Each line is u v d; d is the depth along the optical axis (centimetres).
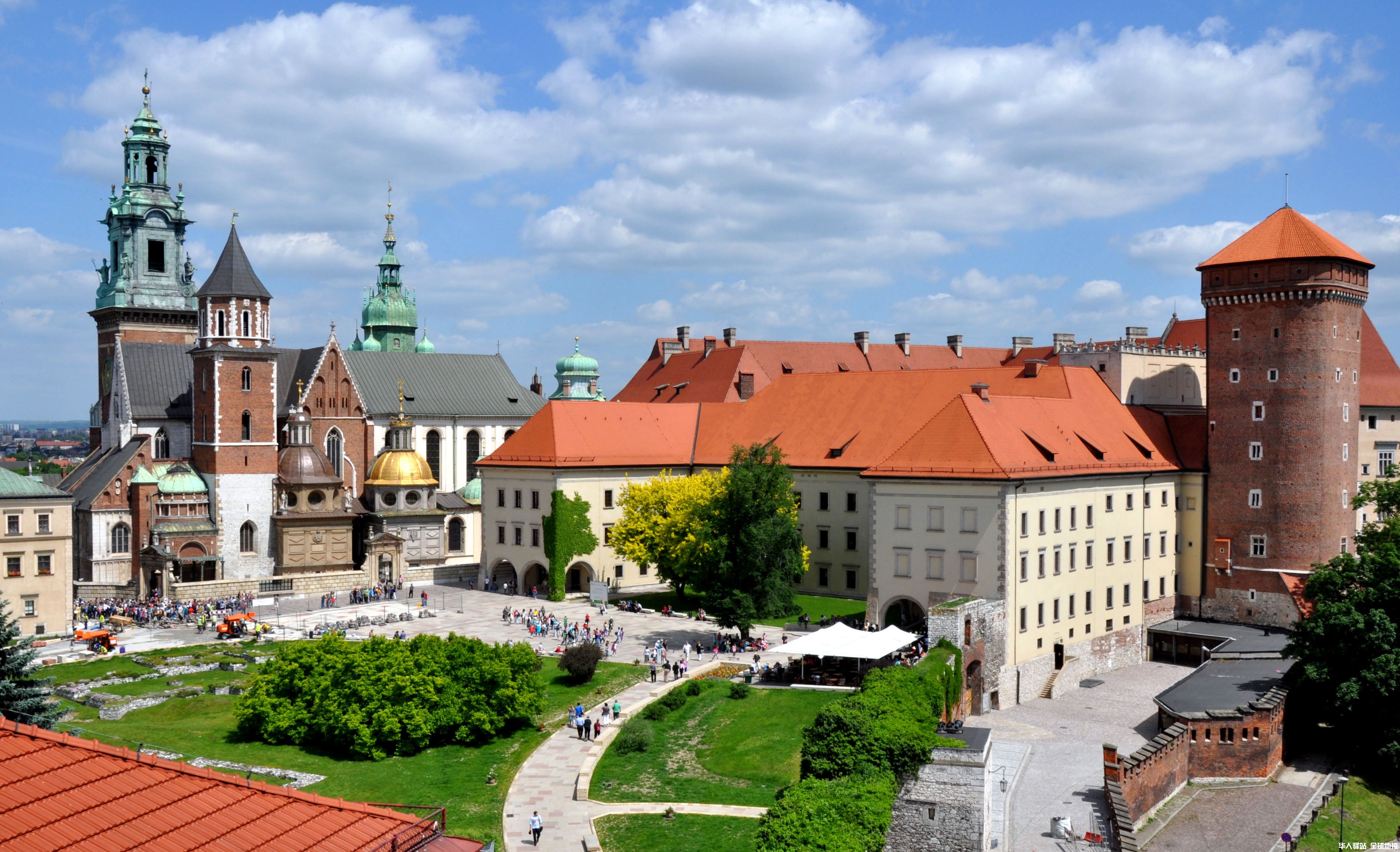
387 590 12412
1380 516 11612
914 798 5503
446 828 5506
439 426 15562
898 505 8788
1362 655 7500
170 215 15600
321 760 6744
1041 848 5716
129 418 13538
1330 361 9875
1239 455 10238
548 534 11869
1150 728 7700
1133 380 11181
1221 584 10338
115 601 12381
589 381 19700
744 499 9131
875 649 7194
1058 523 8806
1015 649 8250
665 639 9675
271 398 13362
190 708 7794
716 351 15688
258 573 13250
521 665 7400
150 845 2400
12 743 2614
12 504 10181
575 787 6300
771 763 6519
